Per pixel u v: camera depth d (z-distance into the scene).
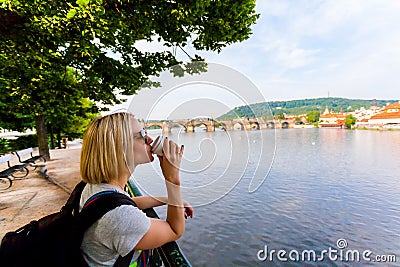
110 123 0.80
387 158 32.75
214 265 7.71
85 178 0.84
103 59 4.78
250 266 7.82
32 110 7.00
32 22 3.39
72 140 32.59
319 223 11.79
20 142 21.28
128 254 0.80
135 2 4.04
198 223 9.59
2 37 3.64
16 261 0.71
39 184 6.92
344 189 18.73
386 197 16.92
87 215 0.73
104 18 3.70
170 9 4.08
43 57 4.09
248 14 4.82
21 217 4.40
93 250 0.73
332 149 40.19
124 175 0.83
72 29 3.47
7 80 5.47
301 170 25.34
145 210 1.19
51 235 0.75
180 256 0.89
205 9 4.37
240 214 10.40
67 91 5.79
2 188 6.50
